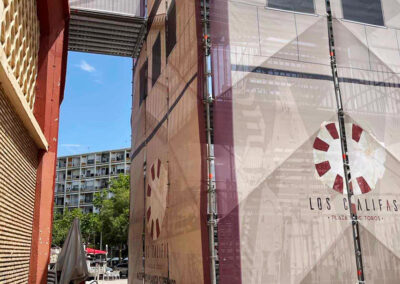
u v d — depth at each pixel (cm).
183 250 732
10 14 490
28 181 677
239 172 688
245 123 713
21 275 643
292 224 690
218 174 675
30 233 715
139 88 1331
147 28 1217
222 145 689
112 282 2445
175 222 789
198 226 670
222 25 749
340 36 822
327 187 725
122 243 4116
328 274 684
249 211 676
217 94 709
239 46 748
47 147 763
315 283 675
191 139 730
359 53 825
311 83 773
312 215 704
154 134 1042
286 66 767
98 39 1345
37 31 766
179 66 846
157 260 916
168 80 930
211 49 726
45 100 788
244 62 743
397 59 853
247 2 779
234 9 767
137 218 1200
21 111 538
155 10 1115
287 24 793
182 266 733
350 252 704
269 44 770
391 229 740
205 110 702
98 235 4906
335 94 782
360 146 767
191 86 753
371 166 763
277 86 750
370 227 728
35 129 628
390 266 718
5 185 503
